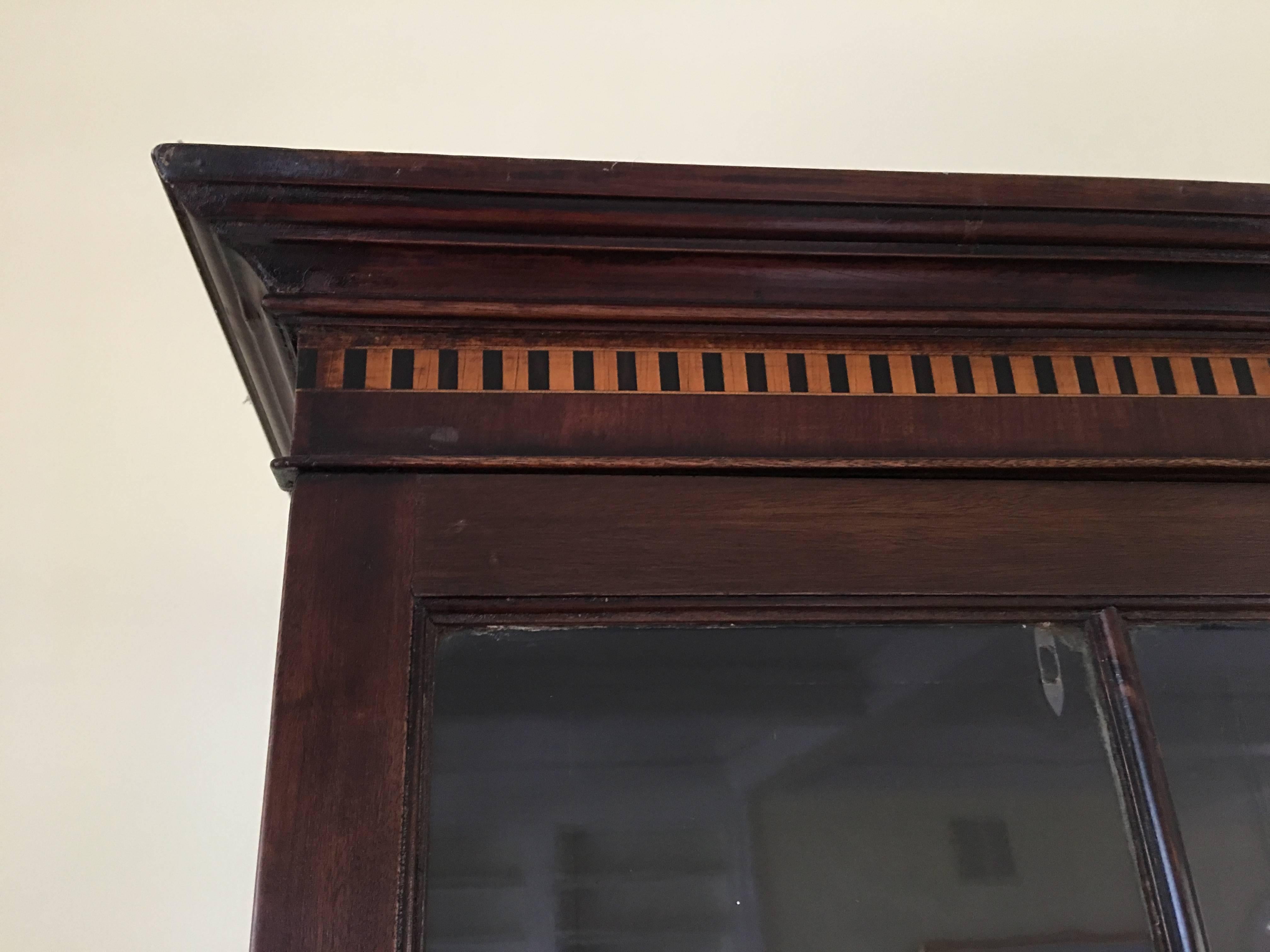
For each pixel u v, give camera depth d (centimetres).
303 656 54
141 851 108
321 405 59
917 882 55
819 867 54
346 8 135
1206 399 66
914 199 62
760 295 63
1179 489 65
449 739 54
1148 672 61
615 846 53
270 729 58
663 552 59
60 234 130
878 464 62
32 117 132
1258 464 65
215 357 129
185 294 130
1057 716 59
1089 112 141
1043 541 62
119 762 111
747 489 61
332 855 50
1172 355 67
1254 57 142
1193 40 142
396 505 58
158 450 124
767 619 59
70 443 123
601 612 57
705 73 138
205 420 126
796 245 62
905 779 57
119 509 121
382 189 58
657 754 55
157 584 118
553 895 52
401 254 60
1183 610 62
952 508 62
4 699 112
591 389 61
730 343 64
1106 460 63
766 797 55
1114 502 64
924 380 64
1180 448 65
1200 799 58
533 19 137
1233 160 142
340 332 61
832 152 139
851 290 64
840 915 54
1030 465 63
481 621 57
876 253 63
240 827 110
